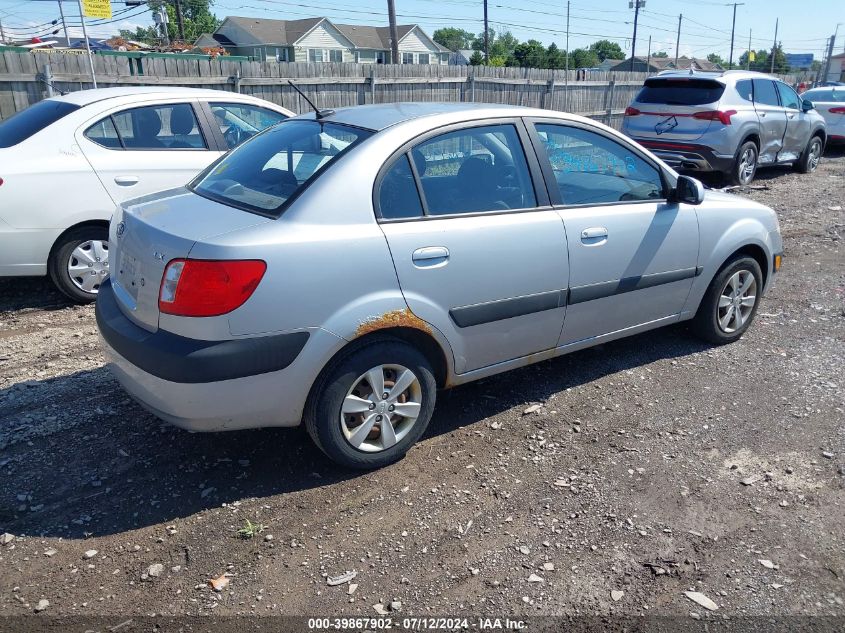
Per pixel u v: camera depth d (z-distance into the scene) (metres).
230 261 3.10
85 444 3.92
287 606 2.82
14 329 5.66
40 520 3.30
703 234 4.92
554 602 2.87
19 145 5.84
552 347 4.34
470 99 15.92
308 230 3.30
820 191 12.19
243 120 7.15
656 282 4.71
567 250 4.15
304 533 3.25
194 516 3.36
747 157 12.32
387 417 3.67
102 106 6.22
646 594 2.91
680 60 80.75
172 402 3.21
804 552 3.17
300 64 12.78
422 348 3.82
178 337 3.18
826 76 62.03
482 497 3.53
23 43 24.86
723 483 3.67
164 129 6.55
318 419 3.47
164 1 38.25
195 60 11.48
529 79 16.98
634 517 3.39
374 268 3.43
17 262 5.84
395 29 24.03
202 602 2.84
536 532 3.28
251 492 3.54
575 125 4.41
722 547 3.19
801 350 5.39
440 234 3.65
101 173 6.07
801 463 3.86
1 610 2.77
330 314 3.33
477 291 3.81
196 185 4.11
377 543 3.19
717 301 5.23
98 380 4.70
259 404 3.29
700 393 4.66
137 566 3.03
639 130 12.22
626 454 3.93
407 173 3.65
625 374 4.93
